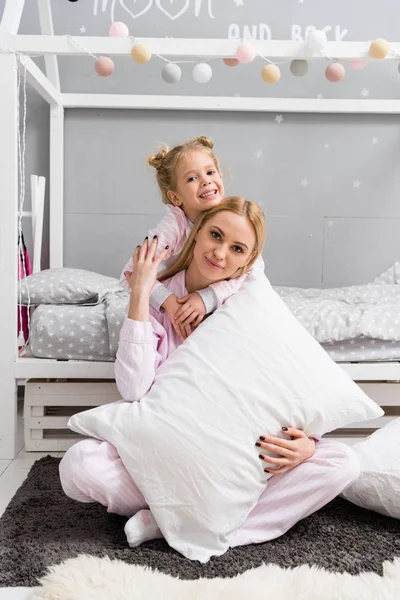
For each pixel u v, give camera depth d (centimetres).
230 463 115
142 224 261
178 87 259
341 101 251
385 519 130
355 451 134
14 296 168
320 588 97
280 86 259
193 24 254
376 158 263
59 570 100
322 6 255
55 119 248
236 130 260
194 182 141
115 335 168
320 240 265
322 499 122
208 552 113
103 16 253
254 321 128
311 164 263
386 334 172
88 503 137
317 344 131
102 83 257
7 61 164
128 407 121
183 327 138
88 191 260
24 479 152
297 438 121
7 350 168
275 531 121
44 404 172
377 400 178
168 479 114
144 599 94
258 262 149
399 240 266
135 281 131
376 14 256
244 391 120
